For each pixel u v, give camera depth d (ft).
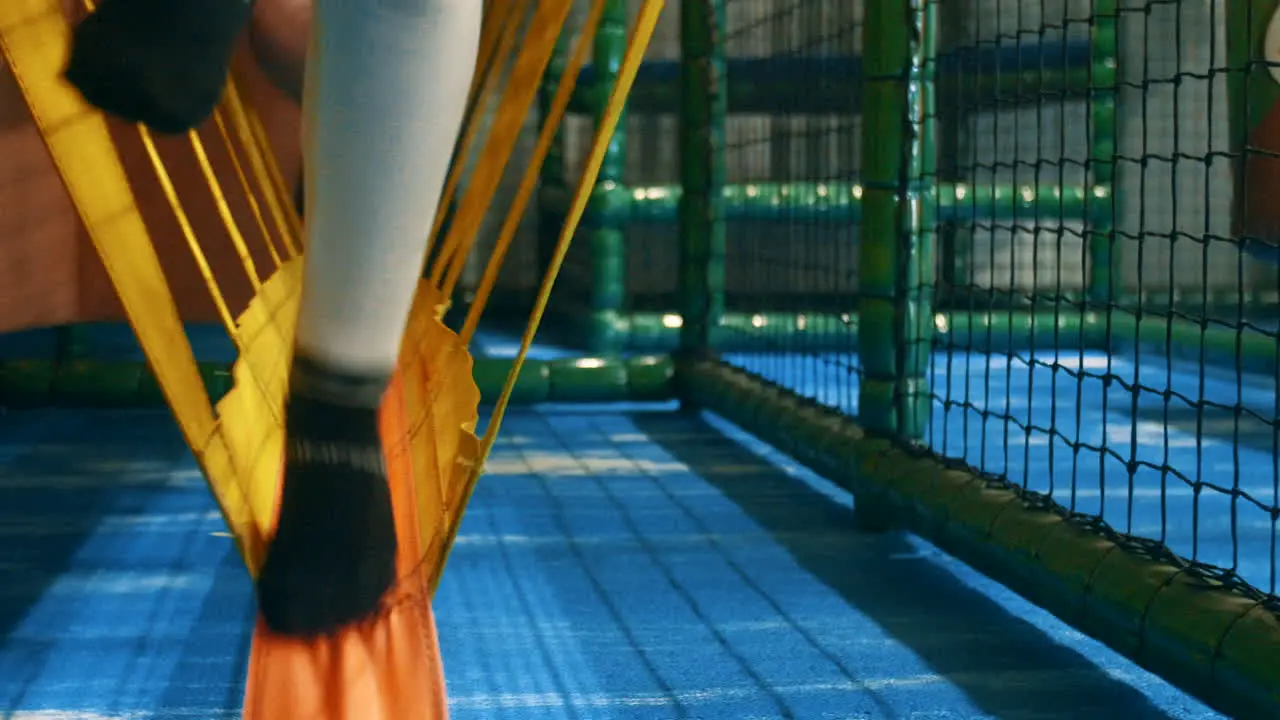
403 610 2.87
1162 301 13.35
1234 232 5.80
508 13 3.47
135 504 6.36
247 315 3.14
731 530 6.05
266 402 3.05
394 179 2.47
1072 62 13.01
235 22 2.84
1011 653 4.38
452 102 2.47
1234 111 5.71
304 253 2.58
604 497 6.72
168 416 8.93
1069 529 4.45
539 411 9.56
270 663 2.74
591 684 4.02
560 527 6.07
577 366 9.39
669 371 9.45
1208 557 5.47
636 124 15.47
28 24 2.63
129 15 2.70
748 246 12.67
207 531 5.86
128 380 8.82
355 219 2.49
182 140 6.44
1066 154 14.03
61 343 9.22
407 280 2.62
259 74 5.38
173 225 6.61
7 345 12.38
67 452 7.63
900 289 5.98
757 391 8.02
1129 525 4.31
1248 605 3.59
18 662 4.15
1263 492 6.85
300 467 2.77
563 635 4.50
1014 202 5.24
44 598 4.83
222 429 2.82
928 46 5.99
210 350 12.01
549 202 12.99
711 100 9.29
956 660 4.30
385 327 2.66
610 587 5.10
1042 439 8.41
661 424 9.05
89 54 2.66
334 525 2.76
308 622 2.74
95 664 4.14
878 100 5.96
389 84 2.39
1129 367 11.74
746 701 3.89
